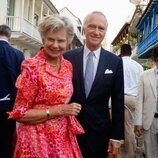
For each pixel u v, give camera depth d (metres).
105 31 3.82
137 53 36.09
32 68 2.90
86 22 3.83
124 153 6.96
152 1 25.25
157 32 23.55
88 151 3.78
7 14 22.89
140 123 5.55
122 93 3.90
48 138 2.93
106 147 3.90
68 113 2.94
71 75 3.19
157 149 5.57
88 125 3.75
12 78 4.46
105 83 3.78
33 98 2.91
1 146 4.52
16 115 2.86
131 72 6.56
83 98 3.75
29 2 28.11
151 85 5.48
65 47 3.05
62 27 2.98
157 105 5.48
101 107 3.82
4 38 4.80
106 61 3.84
